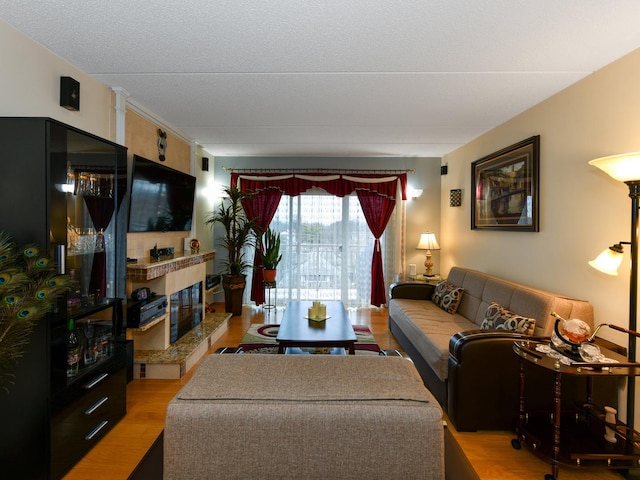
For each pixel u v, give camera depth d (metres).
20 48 1.97
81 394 1.99
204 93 2.90
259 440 0.84
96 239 2.26
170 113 3.42
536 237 3.03
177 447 0.85
